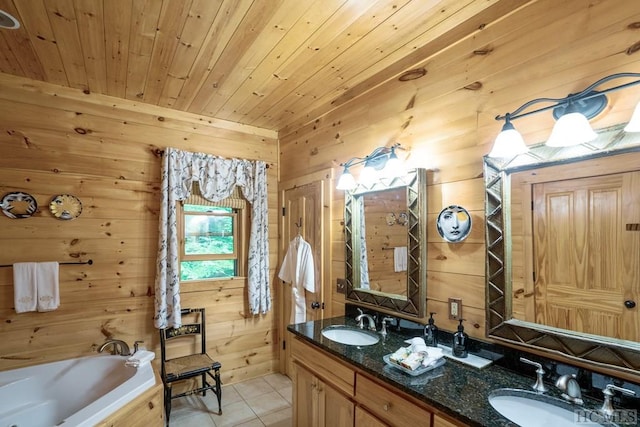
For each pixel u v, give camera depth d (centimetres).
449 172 175
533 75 141
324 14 162
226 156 319
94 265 256
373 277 219
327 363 180
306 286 281
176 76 229
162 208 274
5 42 187
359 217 232
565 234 128
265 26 171
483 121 160
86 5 155
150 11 159
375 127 225
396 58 205
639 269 109
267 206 338
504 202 146
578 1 128
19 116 235
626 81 115
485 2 155
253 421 247
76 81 239
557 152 130
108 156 265
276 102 274
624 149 112
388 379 136
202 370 252
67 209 247
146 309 275
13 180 232
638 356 108
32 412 202
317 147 288
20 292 226
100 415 157
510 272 144
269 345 336
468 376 137
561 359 128
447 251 175
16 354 229
